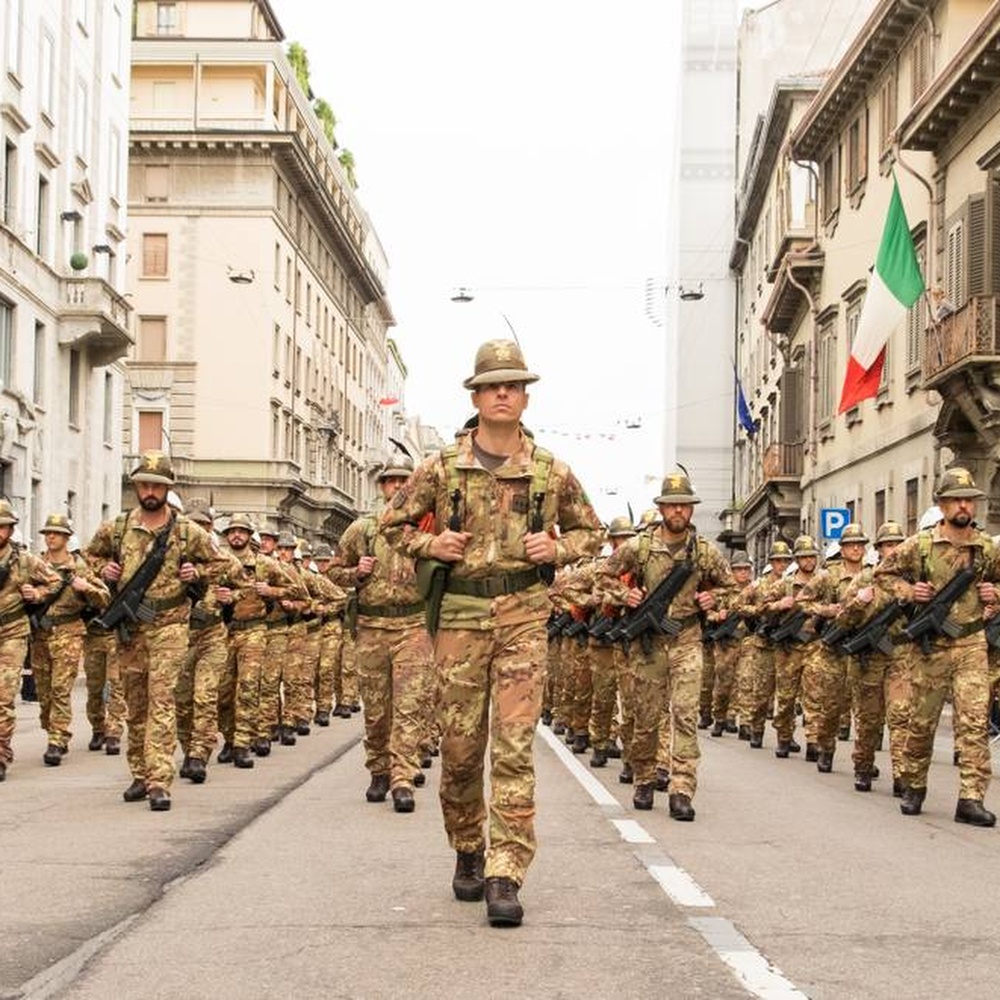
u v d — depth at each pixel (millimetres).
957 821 10219
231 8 62594
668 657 10328
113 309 39438
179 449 58062
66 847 8242
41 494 36125
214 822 9328
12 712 12297
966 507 10312
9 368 33688
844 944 5949
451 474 6320
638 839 8859
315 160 70812
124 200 44344
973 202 24625
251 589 11773
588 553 6430
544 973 5344
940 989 5230
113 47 42906
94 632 13789
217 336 58219
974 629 10391
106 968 5398
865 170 33062
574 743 16344
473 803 6617
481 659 6316
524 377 6250
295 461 64625
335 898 6758
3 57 32656
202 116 61000
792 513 40844
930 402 27391
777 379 44812
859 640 12273
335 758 14312
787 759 15867
